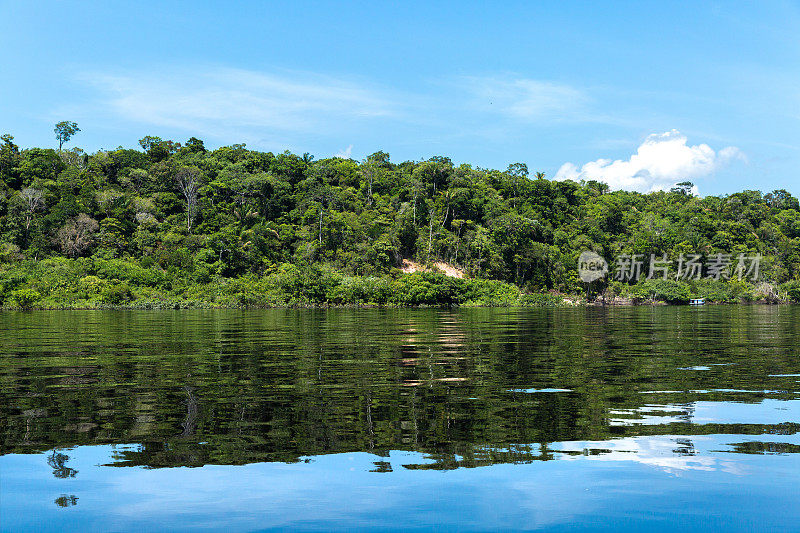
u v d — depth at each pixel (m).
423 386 13.12
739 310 75.00
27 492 6.73
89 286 78.88
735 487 6.86
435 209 127.00
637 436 8.90
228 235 100.88
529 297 100.69
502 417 10.10
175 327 34.75
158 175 123.94
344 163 153.25
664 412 10.48
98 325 37.06
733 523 5.91
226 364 17.00
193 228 114.00
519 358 18.61
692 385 13.24
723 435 8.95
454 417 10.08
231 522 5.95
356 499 6.51
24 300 72.06
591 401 11.41
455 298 94.06
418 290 89.94
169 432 9.13
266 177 124.19
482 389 12.75
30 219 103.38
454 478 7.15
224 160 140.00
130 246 103.12
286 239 110.56
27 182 119.81
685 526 5.84
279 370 15.72
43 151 129.25
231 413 10.38
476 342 24.48
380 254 105.44
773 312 66.31
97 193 112.19
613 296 116.56
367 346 22.67
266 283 87.88
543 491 6.73
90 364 16.95
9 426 9.48
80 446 8.41
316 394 12.14
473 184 140.88
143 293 82.94
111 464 7.66
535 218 137.25
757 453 8.08
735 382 13.69
